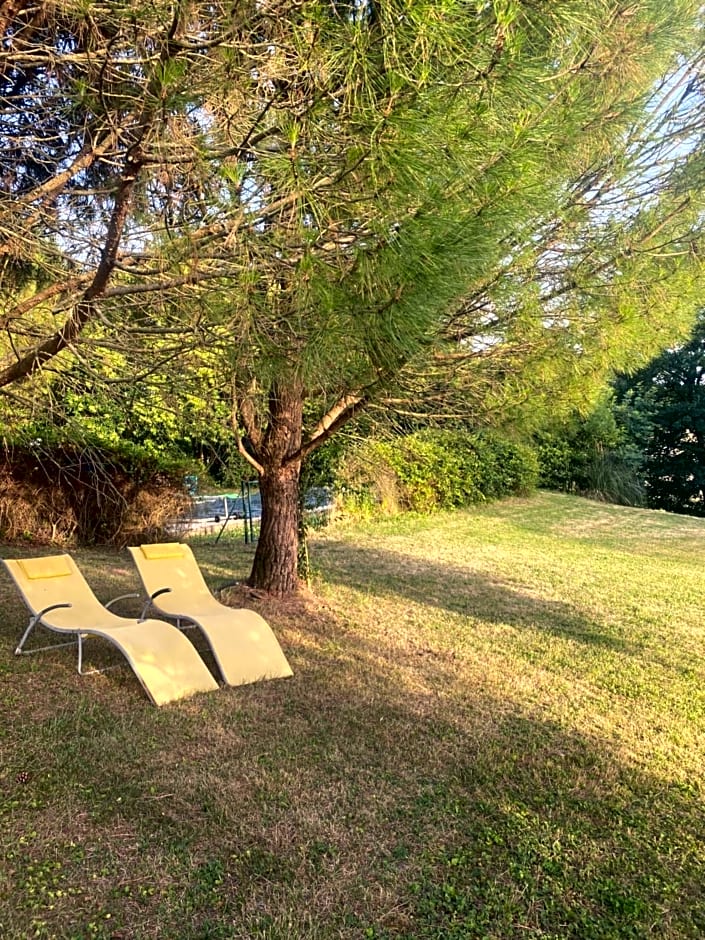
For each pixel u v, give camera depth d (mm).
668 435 26609
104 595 6656
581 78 3352
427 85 2305
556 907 2645
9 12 2785
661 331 4484
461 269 2598
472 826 3129
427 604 7207
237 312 2934
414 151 2311
